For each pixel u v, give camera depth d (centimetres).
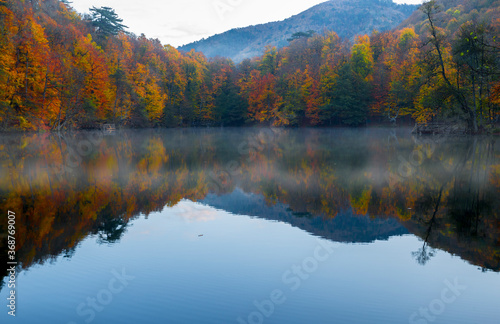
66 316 544
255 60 11912
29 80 4544
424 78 4784
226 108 9894
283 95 8769
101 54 6719
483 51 3897
